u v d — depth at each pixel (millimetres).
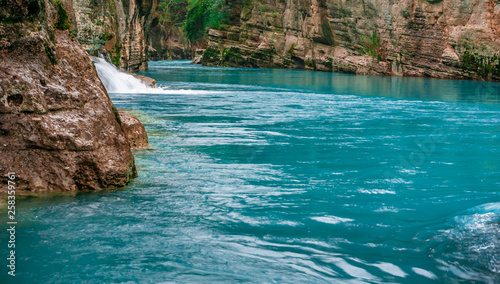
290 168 4848
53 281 2281
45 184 3893
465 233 2904
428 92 15219
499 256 2559
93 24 12812
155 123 7914
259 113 9477
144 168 4770
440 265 2506
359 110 10188
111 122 4398
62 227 3039
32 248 2684
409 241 2842
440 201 3693
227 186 4117
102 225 3090
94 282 2273
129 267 2449
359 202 3664
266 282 2305
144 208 3477
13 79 3941
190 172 4629
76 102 4223
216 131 7215
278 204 3600
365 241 2855
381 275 2404
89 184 3971
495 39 22578
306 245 2789
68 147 3975
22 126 3887
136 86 15156
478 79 22969
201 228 3062
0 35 4031
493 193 3922
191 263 2512
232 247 2740
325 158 5367
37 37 4176
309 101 12031
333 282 2316
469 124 8234
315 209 3475
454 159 5367
